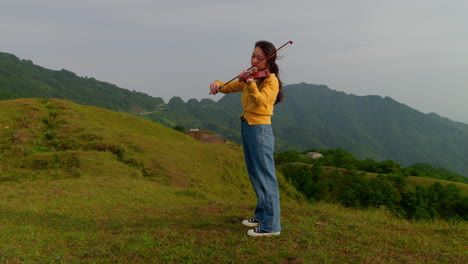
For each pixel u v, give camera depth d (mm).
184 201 8273
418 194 39156
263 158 3609
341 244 3539
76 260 3080
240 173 22812
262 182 3639
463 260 3127
